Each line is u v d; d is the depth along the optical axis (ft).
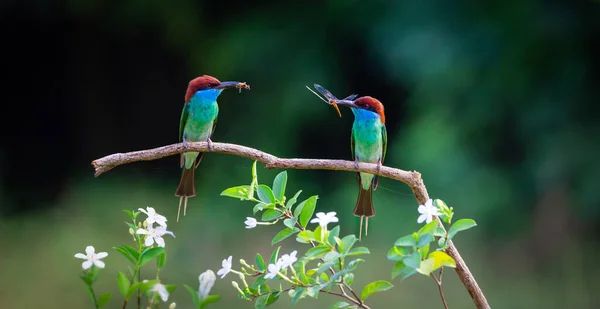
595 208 48.96
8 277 43.50
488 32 50.90
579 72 49.49
